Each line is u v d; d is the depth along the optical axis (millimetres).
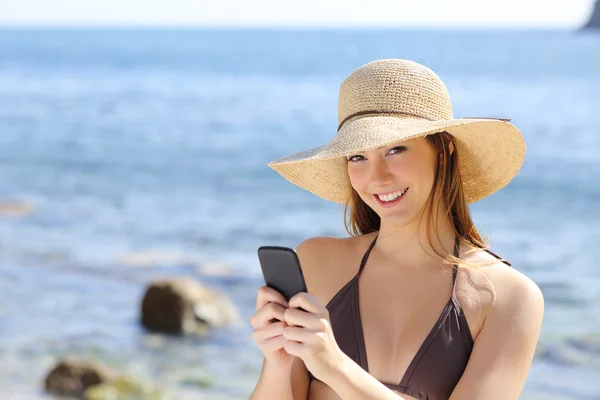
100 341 10508
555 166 23828
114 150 30359
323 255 2768
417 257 2584
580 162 24359
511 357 2377
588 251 15008
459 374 2408
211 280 13555
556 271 13789
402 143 2459
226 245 16250
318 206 19750
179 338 10664
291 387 2557
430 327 2461
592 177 22047
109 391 8578
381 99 2510
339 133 2486
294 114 39938
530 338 2406
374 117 2477
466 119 2508
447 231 2609
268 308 2244
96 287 13016
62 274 13828
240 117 39250
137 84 59031
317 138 32812
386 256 2645
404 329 2486
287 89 53438
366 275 2648
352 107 2549
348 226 2941
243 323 11188
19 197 21766
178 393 8883
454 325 2441
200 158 28391
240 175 24859
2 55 100438
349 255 2736
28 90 54531
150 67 78750
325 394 2576
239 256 15305
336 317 2609
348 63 82500
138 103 46094
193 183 23844
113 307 11898
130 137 33781
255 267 14422
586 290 12570
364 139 2381
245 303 12305
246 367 9734
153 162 27656
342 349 2555
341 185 2949
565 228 16953
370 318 2559
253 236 17047
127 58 93500
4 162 27766
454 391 2369
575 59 79750
